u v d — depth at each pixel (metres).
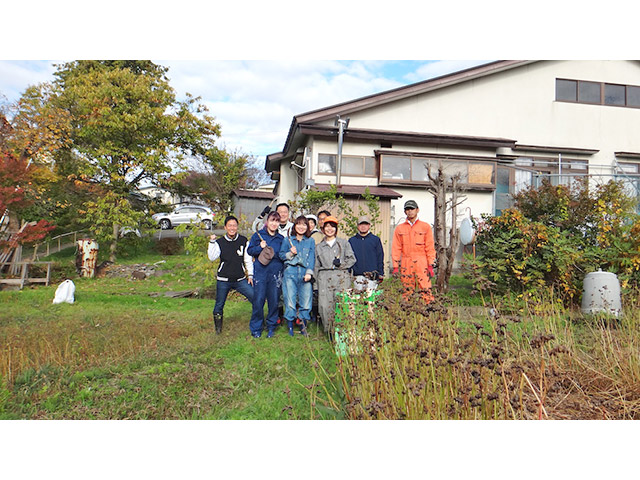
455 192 8.70
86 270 12.27
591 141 14.25
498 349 2.31
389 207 11.82
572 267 6.67
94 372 3.93
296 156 16.00
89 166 14.47
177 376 3.90
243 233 10.16
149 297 9.34
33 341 4.92
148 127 14.61
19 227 11.84
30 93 14.88
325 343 4.90
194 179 23.38
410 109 13.40
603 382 3.32
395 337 3.09
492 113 13.79
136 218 14.57
